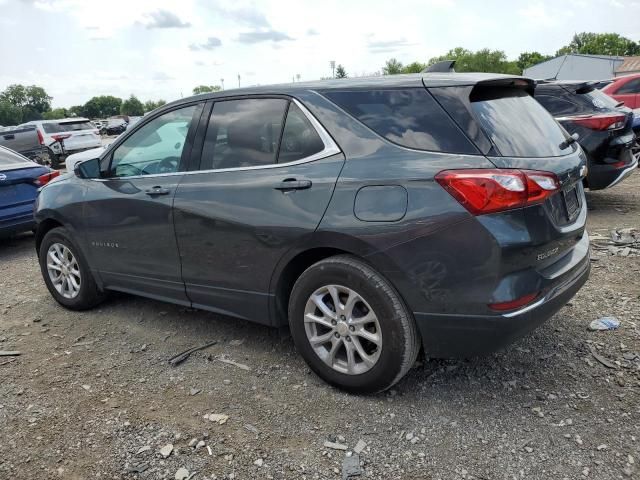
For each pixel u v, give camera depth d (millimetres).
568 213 3098
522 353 3551
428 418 2932
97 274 4453
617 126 6797
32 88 136125
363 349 3076
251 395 3250
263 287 3387
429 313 2814
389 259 2826
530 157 2844
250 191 3336
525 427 2811
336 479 2539
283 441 2814
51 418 3121
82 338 4203
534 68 57906
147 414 3113
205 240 3576
